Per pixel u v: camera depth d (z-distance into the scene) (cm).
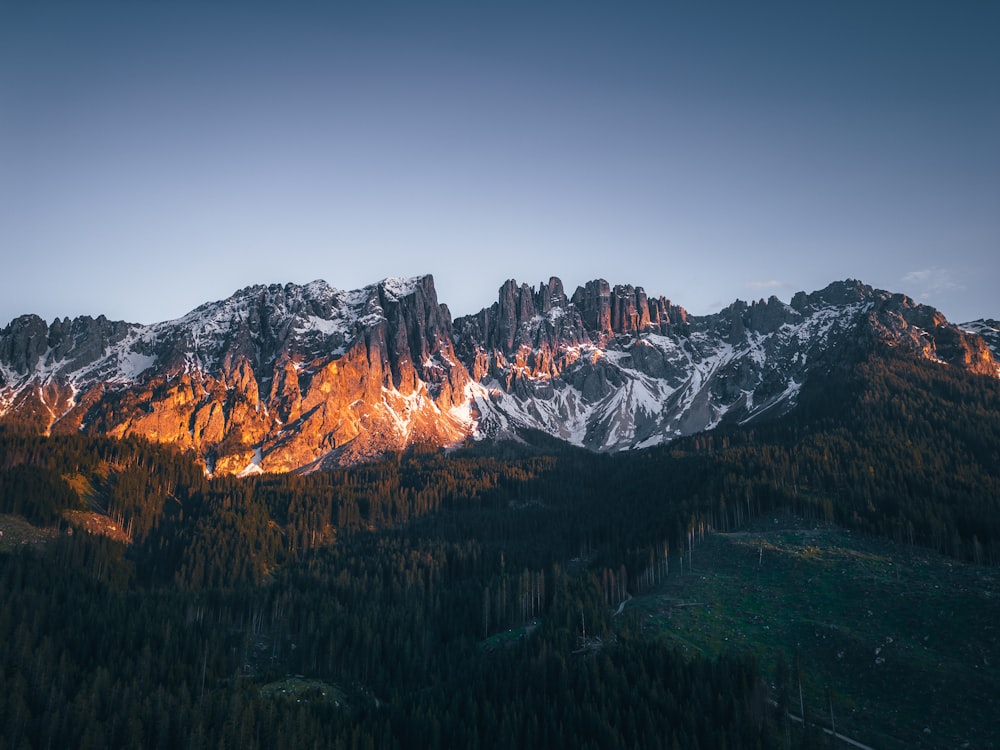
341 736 13812
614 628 16588
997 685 12888
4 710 13300
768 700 13462
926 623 14788
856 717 13000
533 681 14912
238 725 13738
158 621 17662
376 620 18950
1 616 15950
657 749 12138
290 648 18475
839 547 18738
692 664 14162
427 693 15838
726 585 17988
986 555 17638
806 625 15625
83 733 13125
